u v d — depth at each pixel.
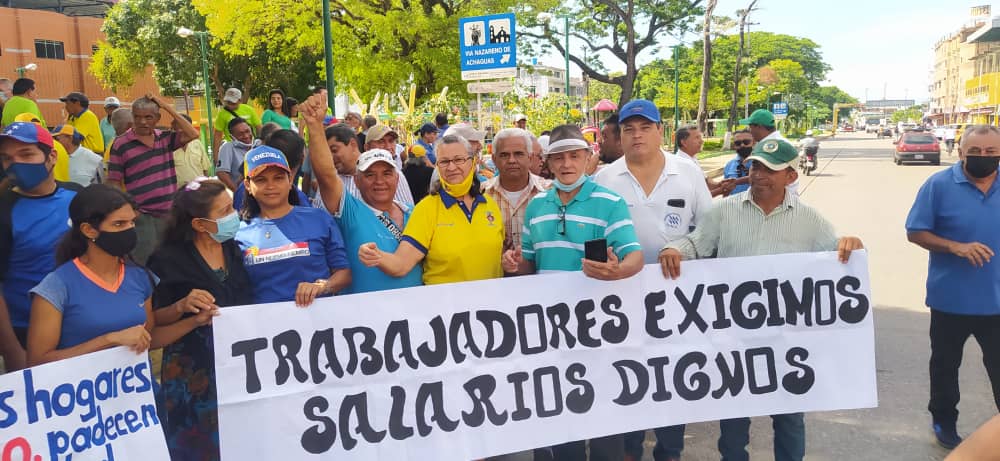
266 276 3.18
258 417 3.08
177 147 5.95
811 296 3.47
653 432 4.46
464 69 12.95
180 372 3.17
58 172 5.88
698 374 3.46
